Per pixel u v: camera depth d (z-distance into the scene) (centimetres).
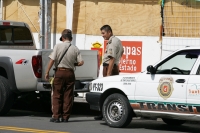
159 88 2566
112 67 3011
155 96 2581
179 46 3875
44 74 3077
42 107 3519
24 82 3072
